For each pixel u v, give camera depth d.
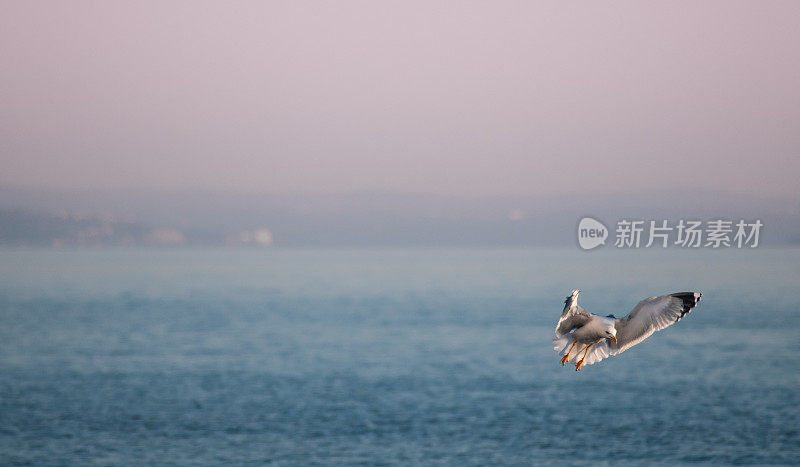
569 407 50.22
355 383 59.84
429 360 71.81
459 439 42.78
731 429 43.97
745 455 39.19
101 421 47.47
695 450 40.09
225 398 54.06
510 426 45.44
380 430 44.91
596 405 50.72
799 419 45.84
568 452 40.09
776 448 40.19
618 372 63.84
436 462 38.72
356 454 40.25
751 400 51.25
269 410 50.25
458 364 69.25
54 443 42.59
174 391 56.69
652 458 38.88
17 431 45.12
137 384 59.62
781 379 58.47
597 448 40.69
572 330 14.34
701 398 52.31
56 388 57.97
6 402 52.78
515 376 62.62
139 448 41.62
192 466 38.41
